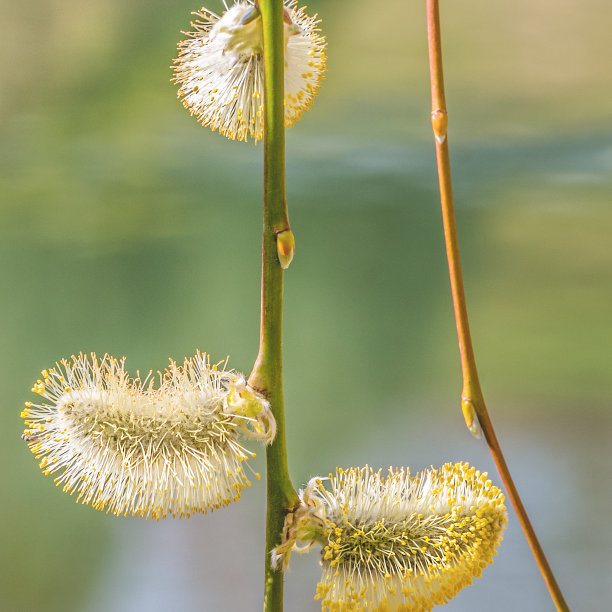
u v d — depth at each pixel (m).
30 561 1.29
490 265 2.55
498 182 2.96
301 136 3.42
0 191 3.08
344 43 3.47
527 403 1.75
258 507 1.42
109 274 2.52
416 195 3.09
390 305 2.45
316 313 2.38
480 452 1.60
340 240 2.83
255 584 1.22
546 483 1.43
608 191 2.84
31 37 3.63
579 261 2.47
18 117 3.49
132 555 1.31
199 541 1.36
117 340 2.21
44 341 2.15
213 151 3.37
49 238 2.76
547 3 3.17
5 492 1.52
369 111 3.39
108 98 3.61
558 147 3.11
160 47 3.68
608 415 1.68
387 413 1.81
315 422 1.75
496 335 2.12
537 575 1.19
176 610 1.16
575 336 2.00
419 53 3.40
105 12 3.68
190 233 2.79
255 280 2.57
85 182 3.08
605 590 1.13
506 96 3.22
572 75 3.15
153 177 3.22
